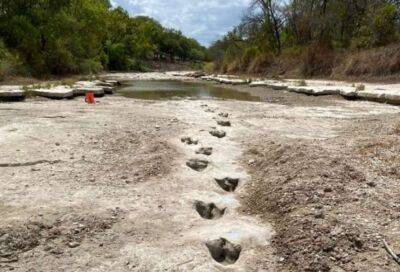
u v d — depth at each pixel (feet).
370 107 48.80
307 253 14.43
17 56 93.04
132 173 22.16
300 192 18.57
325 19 113.29
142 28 311.06
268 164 23.58
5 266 13.67
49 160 24.12
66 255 14.37
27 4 108.68
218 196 19.86
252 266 14.15
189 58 394.73
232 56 156.04
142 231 15.97
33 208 17.38
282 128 34.78
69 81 89.20
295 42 127.75
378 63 82.48
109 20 236.02
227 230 16.17
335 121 38.58
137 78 137.39
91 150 26.27
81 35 133.69
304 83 77.87
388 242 14.71
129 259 14.11
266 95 67.72
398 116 40.11
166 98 64.18
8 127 32.55
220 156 25.58
